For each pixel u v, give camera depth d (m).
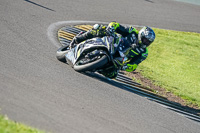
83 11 46.34
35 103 17.78
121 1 57.62
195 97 30.31
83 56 24.88
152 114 22.28
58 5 45.09
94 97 21.31
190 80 35.56
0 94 17.50
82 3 49.75
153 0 64.38
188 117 24.75
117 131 17.78
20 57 24.27
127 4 56.88
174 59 41.47
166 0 67.50
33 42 29.25
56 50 29.38
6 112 15.90
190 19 59.44
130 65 25.12
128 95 24.33
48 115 16.95
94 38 24.33
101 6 51.47
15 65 22.33
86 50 24.34
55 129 15.78
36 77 21.36
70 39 35.03
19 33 30.23
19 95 18.11
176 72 36.97
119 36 24.12
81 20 42.56
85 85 22.97
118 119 19.33
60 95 19.78
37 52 26.88
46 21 37.44
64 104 18.77
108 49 23.41
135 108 22.17
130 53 24.33
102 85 24.41
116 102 21.91
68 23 39.78
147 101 24.70
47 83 20.95
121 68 25.41
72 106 18.86
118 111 20.48
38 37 31.33
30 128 14.73
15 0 40.69
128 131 18.28
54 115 17.14
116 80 28.11
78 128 16.61
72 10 45.16
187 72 38.09
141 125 19.75
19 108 16.72
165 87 30.75
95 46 23.67
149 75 32.97
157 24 52.06
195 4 70.50
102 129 17.38
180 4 67.31
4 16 33.66
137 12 54.19
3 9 35.91
